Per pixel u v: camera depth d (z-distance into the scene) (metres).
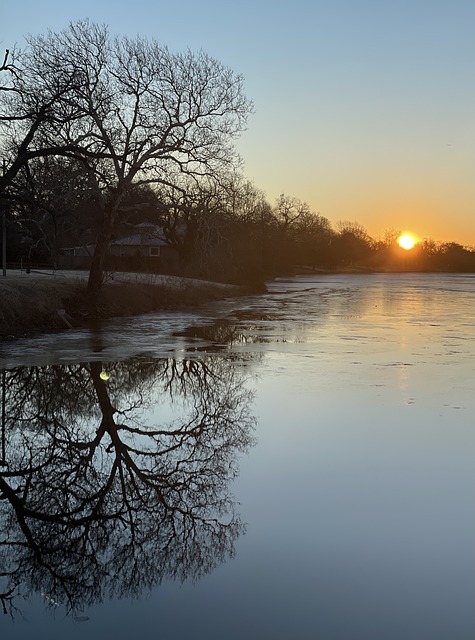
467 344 26.77
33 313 30.42
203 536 8.54
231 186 40.28
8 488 10.59
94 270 36.88
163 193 44.97
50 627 6.56
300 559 7.86
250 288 67.44
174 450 12.48
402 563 7.73
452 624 6.48
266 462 11.50
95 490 10.44
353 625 6.46
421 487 10.20
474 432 13.16
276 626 6.46
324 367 20.97
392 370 20.31
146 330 31.31
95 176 35.66
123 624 6.57
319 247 174.50
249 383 18.39
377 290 76.81
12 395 17.05
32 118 27.27
